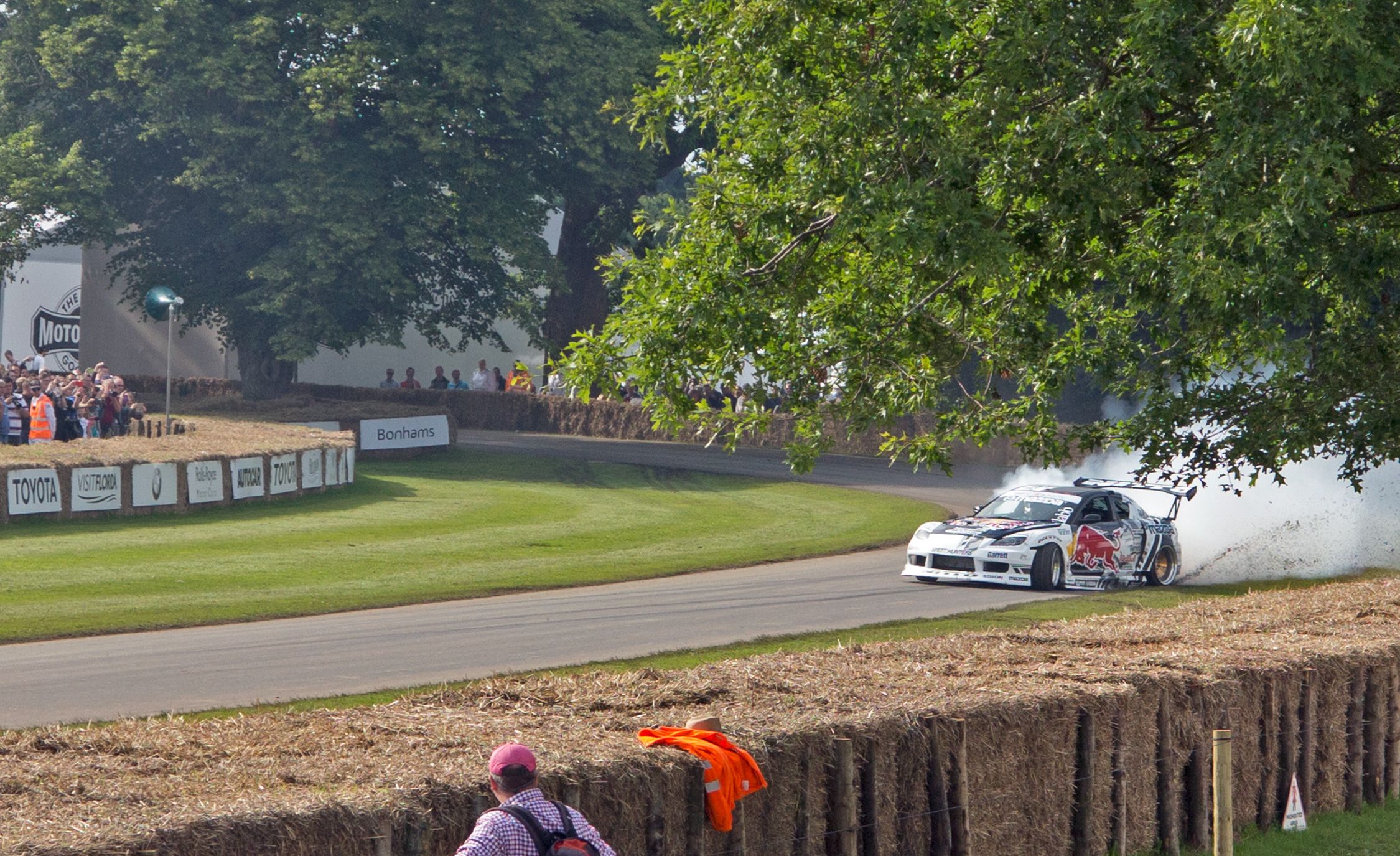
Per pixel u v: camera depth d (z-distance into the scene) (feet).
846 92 118.11
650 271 122.01
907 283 126.00
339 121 460.96
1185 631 112.37
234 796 57.77
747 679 86.58
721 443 478.18
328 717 75.00
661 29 492.54
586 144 468.34
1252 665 98.73
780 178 122.31
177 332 613.52
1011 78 114.01
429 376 635.25
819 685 85.76
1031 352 130.62
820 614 178.81
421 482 355.97
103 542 236.02
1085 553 209.56
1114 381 135.54
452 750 67.31
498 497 327.26
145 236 497.87
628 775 65.41
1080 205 112.57
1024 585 203.21
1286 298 104.53
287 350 450.71
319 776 61.67
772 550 253.24
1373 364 118.01
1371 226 113.50
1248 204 103.50
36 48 464.65
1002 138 115.65
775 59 118.73
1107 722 88.17
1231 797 81.61
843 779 74.08
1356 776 106.63
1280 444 122.21
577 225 570.05
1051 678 91.09
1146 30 109.40
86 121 481.05
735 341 119.14
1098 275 124.88
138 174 488.02
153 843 52.21
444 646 153.38
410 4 454.81
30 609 175.73
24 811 54.90
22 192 439.22
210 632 164.14
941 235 109.09
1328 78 101.30
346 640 157.48
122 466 270.26
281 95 459.73
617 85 465.47
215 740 69.21
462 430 528.63
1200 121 117.91
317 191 441.27
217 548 234.79
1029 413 137.28
